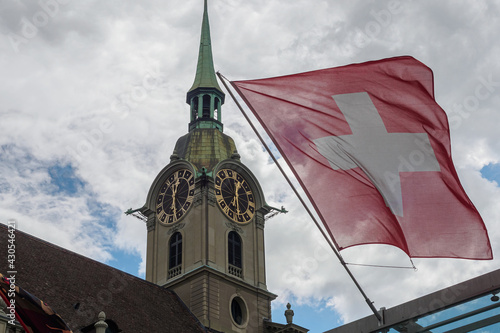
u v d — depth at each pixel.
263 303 74.75
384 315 27.72
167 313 66.19
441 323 26.16
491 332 24.98
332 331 29.08
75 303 56.78
